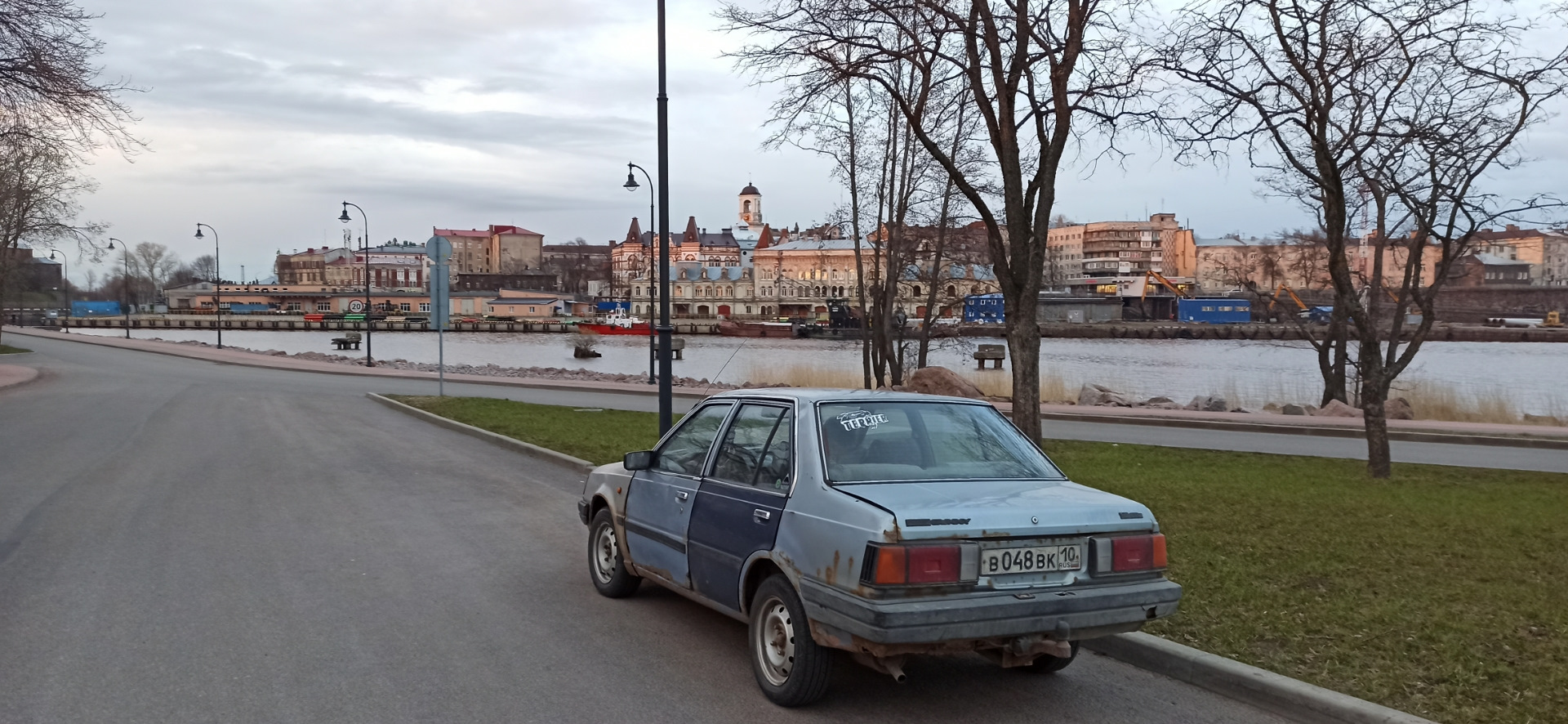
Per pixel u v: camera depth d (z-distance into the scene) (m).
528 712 4.79
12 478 11.89
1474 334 88.94
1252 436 19.91
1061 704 5.04
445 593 6.98
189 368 40.19
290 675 5.23
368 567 7.70
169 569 7.50
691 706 4.91
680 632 6.16
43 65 16.89
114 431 17.44
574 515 10.12
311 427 18.44
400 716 4.70
